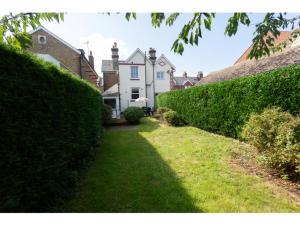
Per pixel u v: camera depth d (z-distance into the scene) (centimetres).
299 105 536
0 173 212
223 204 327
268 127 476
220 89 897
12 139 228
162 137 930
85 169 498
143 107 2083
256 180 413
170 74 2523
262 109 648
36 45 1591
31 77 276
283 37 1391
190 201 338
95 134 752
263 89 648
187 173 461
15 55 247
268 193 360
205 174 450
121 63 2369
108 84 2664
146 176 450
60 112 363
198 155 600
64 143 379
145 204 334
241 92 756
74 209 321
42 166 287
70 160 425
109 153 655
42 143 292
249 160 527
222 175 442
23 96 252
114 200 348
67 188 378
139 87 2400
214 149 653
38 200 288
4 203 216
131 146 755
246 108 727
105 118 1409
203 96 1057
